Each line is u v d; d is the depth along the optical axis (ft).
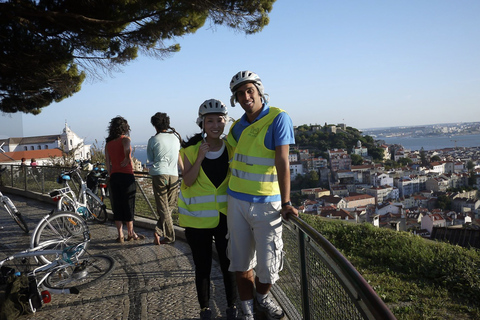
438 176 492.54
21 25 26.11
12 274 10.48
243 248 8.39
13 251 16.79
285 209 7.69
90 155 44.78
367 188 449.06
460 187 453.58
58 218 14.25
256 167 8.04
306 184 499.51
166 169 16.87
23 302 10.15
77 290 11.27
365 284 4.08
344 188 453.17
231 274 9.24
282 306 9.34
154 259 14.89
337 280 5.27
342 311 5.08
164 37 29.50
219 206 9.00
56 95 37.83
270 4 26.96
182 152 9.15
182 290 11.70
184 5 26.91
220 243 9.19
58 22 27.53
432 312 12.30
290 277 8.84
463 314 12.31
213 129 8.83
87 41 30.32
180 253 15.51
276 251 8.11
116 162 17.54
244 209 8.11
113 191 17.70
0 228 21.34
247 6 26.40
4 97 34.12
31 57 28.04
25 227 19.95
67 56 28.43
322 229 21.89
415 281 15.19
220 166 9.08
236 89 8.07
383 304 3.56
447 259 16.25
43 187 31.73
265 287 8.83
